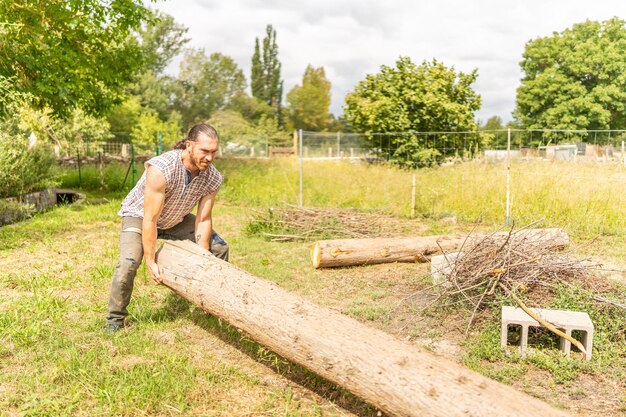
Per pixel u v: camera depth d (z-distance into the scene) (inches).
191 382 131.6
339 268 263.1
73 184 667.4
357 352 109.3
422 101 729.0
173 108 3134.8
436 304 194.2
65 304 191.2
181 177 156.6
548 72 1910.7
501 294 182.5
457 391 95.2
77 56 507.5
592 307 172.9
